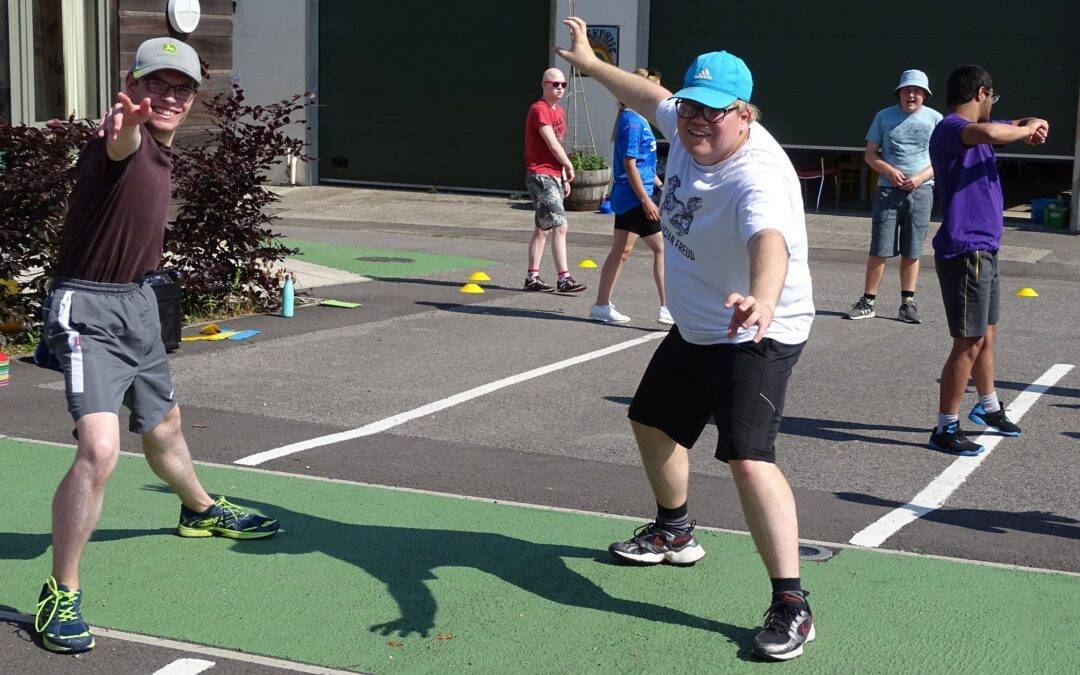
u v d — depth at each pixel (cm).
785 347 425
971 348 679
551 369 884
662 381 469
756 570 501
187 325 1023
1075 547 538
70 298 431
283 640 428
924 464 667
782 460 670
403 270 1392
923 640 435
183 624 440
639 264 1488
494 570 496
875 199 1102
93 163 428
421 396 797
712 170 423
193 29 1160
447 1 2233
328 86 2345
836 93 1994
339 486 604
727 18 2042
